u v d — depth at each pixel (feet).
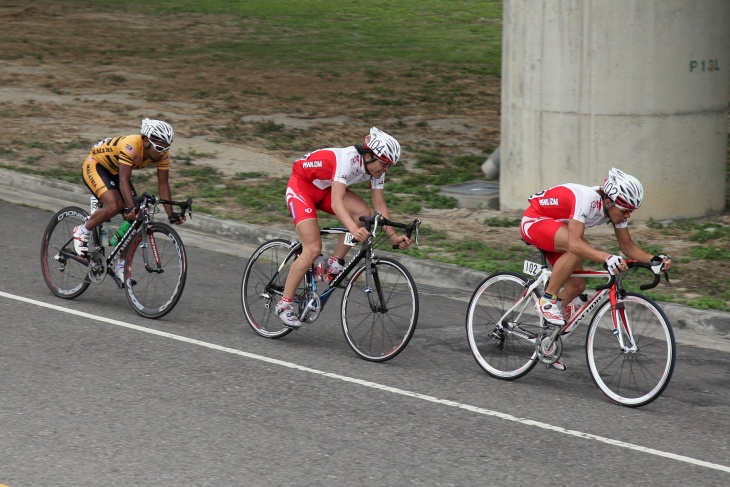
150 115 105.91
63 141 92.68
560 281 40.09
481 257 60.75
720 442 35.35
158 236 48.03
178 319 48.80
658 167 69.62
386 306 43.32
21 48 149.89
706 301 51.47
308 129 102.06
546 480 31.27
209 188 77.71
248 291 47.21
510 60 73.00
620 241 40.55
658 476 32.01
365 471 31.37
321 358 43.75
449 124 108.17
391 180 82.79
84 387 38.17
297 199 44.47
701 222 70.90
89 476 30.12
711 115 71.20
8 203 74.54
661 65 68.18
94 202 50.03
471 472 31.68
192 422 35.01
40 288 53.06
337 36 181.27
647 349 38.93
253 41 171.42
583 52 68.28
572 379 42.57
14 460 31.12
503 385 41.22
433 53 164.45
